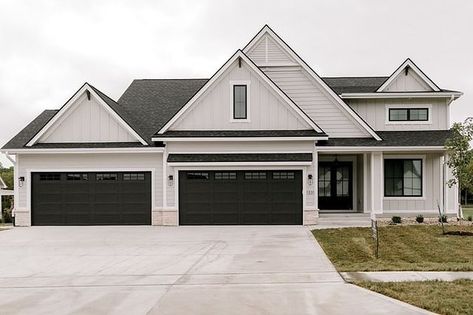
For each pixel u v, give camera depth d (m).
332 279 9.12
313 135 18.95
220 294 8.09
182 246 13.83
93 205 19.75
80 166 19.77
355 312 6.91
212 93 19.62
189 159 19.11
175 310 7.18
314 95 20.59
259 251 12.71
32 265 11.16
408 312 6.87
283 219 19.16
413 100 21.25
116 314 7.05
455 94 20.73
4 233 17.39
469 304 7.15
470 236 14.30
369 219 19.52
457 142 16.42
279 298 7.77
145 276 9.70
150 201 19.66
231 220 19.30
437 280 8.83
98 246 14.07
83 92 19.91
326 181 21.48
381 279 9.03
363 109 21.42
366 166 20.22
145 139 20.00
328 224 19.00
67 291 8.54
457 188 19.67
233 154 19.34
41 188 19.83
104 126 20.05
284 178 19.20
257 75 19.48
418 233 15.02
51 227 19.25
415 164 20.52
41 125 21.58
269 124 19.55
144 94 24.38
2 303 7.79
